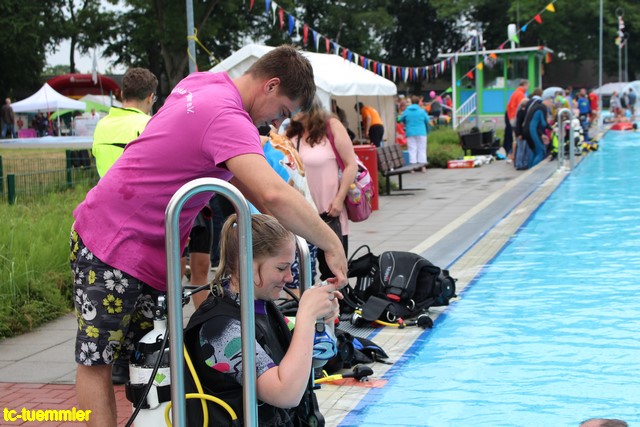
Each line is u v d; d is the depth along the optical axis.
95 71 38.81
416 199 13.48
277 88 2.94
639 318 5.99
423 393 4.61
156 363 2.66
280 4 40.09
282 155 4.88
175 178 2.87
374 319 5.91
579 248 8.70
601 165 17.72
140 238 2.93
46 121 36.41
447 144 23.53
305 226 2.72
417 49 63.47
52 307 6.50
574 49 56.72
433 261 8.20
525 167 17.84
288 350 2.70
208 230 5.42
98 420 3.07
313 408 3.02
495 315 6.21
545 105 17.78
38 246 7.39
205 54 41.34
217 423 2.66
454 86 33.09
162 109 2.96
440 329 5.89
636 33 57.56
